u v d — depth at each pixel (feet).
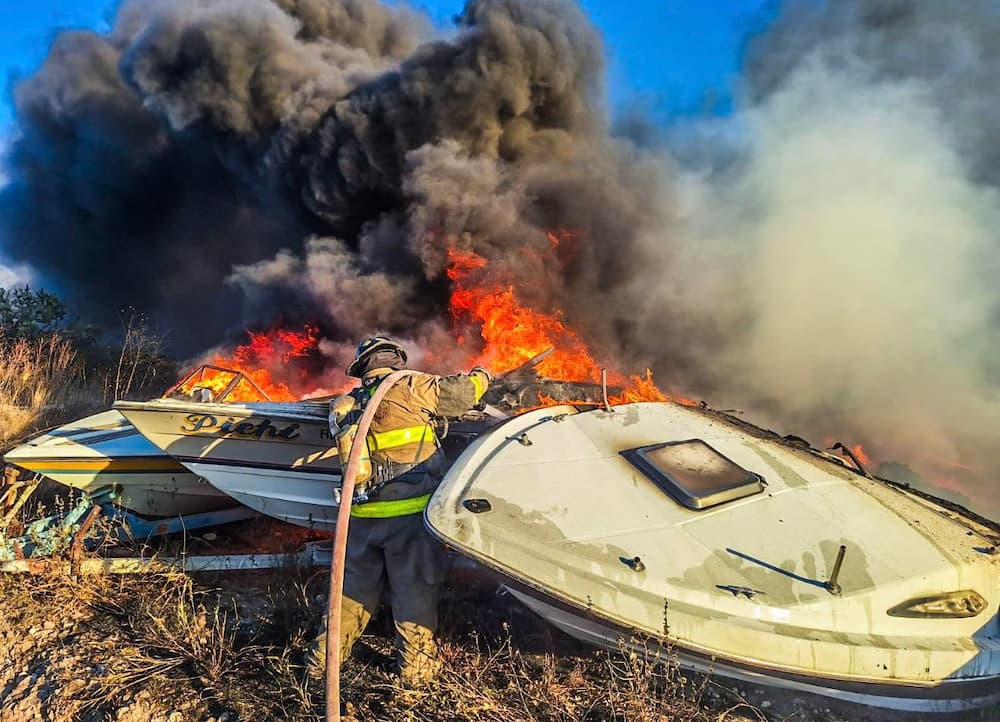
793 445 11.91
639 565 8.37
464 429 12.76
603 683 9.58
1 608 10.69
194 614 10.38
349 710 8.75
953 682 8.28
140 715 8.61
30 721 8.64
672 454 10.48
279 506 13.43
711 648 7.86
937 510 10.61
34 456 12.82
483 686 9.21
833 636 8.08
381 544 9.42
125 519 13.50
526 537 8.56
